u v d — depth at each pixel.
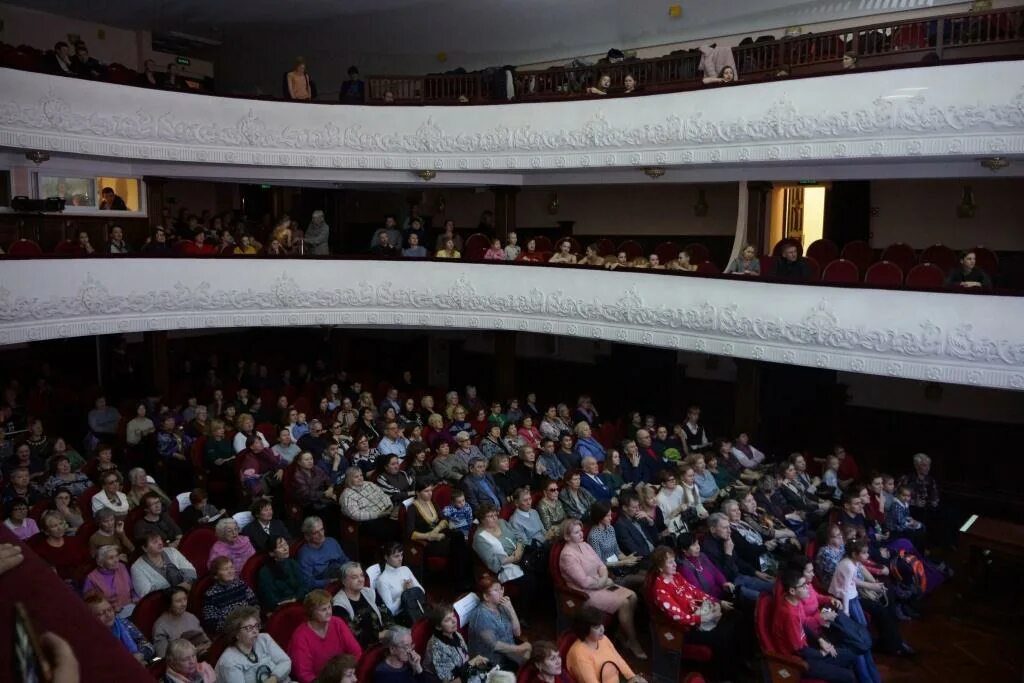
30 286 10.49
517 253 13.77
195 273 12.41
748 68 12.05
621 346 16.08
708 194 15.04
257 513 7.79
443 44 17.41
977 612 8.73
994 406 12.59
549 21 16.08
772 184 12.51
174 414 11.66
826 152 10.23
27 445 9.59
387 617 6.64
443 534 8.42
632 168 12.55
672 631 6.88
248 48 19.75
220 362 17.44
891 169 10.87
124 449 11.23
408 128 13.66
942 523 10.45
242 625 5.36
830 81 10.06
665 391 15.66
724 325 10.92
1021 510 11.99
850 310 9.88
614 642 7.72
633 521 8.44
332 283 13.51
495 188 14.78
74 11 16.45
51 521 6.96
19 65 10.82
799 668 6.28
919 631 8.41
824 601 7.12
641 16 15.09
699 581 7.48
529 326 13.06
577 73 13.55
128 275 11.66
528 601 8.05
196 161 12.87
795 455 10.39
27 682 1.27
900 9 12.38
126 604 6.37
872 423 13.54
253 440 9.86
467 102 13.36
